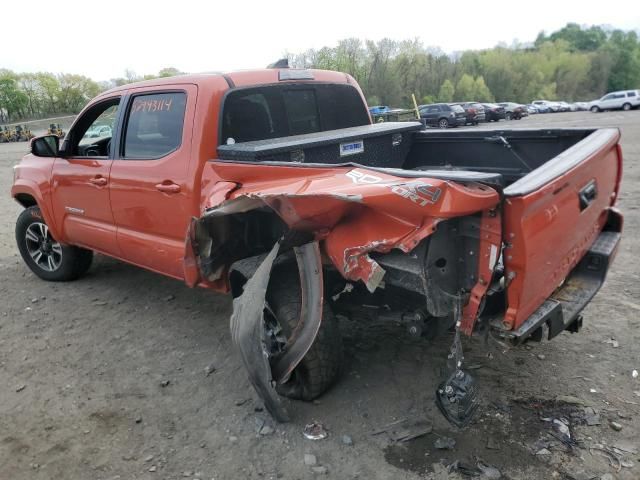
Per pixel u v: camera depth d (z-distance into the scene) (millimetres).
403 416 3205
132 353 4133
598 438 2941
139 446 3057
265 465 2863
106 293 5348
